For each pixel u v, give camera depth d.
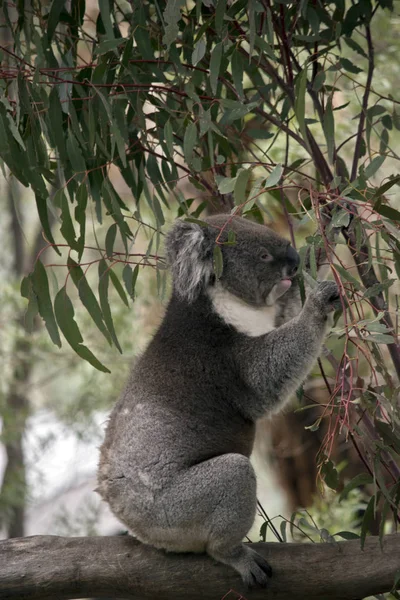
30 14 7.89
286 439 13.76
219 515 6.68
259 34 7.73
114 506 7.21
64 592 6.97
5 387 15.84
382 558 6.59
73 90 7.68
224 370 7.38
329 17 8.07
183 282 7.51
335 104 12.99
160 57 7.56
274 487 14.64
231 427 7.36
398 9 12.12
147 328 15.12
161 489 6.97
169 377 7.44
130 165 8.12
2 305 15.10
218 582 6.73
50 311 7.18
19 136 6.93
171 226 7.70
